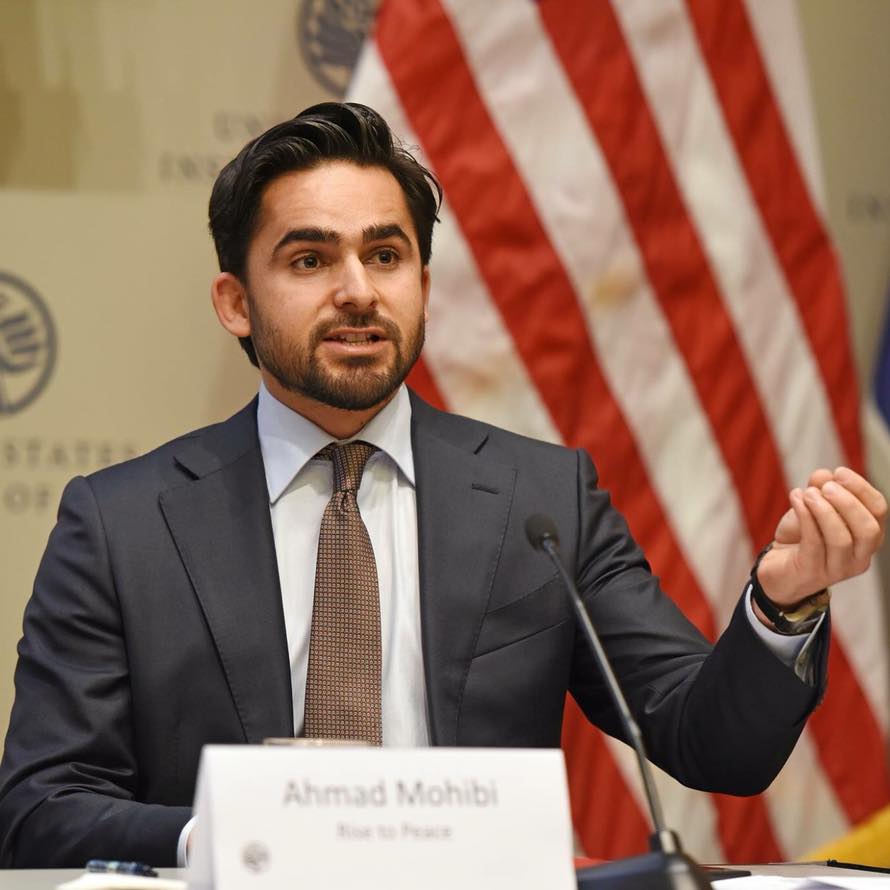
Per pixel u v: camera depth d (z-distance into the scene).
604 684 7.29
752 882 4.82
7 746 6.82
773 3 12.51
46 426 12.20
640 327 12.09
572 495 7.55
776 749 6.22
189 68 12.58
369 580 7.04
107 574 6.98
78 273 12.31
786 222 12.36
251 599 6.95
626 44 12.20
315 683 6.82
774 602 5.82
